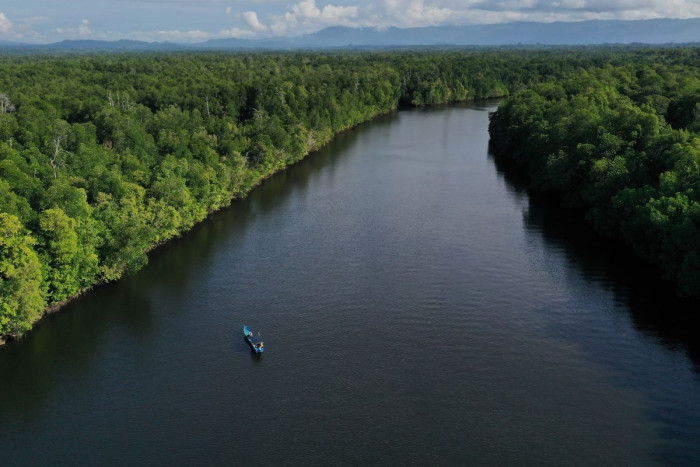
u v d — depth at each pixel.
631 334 95.56
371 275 119.94
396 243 137.75
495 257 127.81
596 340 94.06
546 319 100.94
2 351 92.62
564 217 154.50
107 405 80.12
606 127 158.50
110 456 70.94
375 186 191.12
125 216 116.12
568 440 72.31
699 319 99.94
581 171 153.38
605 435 73.00
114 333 98.50
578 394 80.81
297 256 130.88
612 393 80.81
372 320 101.75
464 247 134.12
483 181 194.75
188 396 82.00
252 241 140.75
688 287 99.31
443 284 115.06
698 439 71.88
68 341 95.88
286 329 99.38
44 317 103.06
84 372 87.50
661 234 107.44
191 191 146.62
